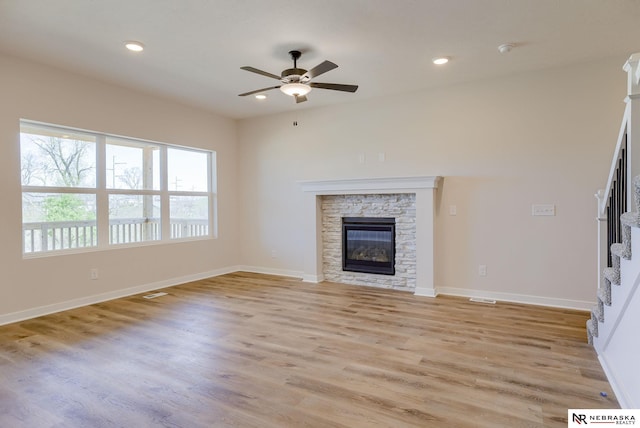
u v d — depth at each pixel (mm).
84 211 4328
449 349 2844
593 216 3766
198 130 5555
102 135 4477
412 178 4488
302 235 5652
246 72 4027
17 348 2932
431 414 1983
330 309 3959
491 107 4234
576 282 3873
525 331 3221
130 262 4684
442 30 3068
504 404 2068
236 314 3799
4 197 3559
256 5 2674
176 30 3062
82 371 2531
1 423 1935
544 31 3080
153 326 3443
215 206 5914
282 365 2602
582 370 2467
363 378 2398
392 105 4855
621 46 3383
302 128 5598
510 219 4168
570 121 3840
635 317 1946
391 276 4934
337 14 2809
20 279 3672
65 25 2967
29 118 3709
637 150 2264
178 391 2258
